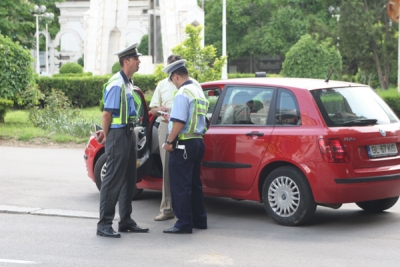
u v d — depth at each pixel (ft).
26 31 195.72
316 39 166.91
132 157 40.01
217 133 43.80
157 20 186.19
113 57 203.72
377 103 43.45
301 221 40.83
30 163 70.28
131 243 37.22
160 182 47.50
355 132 40.24
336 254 34.78
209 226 41.93
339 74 167.73
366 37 165.99
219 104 44.62
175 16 173.17
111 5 200.64
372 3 171.12
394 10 123.13
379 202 45.70
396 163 42.11
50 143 88.07
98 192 53.47
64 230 40.37
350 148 39.93
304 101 41.14
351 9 165.17
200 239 38.29
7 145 87.25
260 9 342.64
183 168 39.78
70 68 238.07
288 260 33.55
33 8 193.26
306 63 164.76
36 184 56.80
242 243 37.24
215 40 343.67
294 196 40.98
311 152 39.93
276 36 328.90
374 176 40.47
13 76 103.30
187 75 40.52
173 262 33.09
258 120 42.75
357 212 46.60
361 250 35.63
